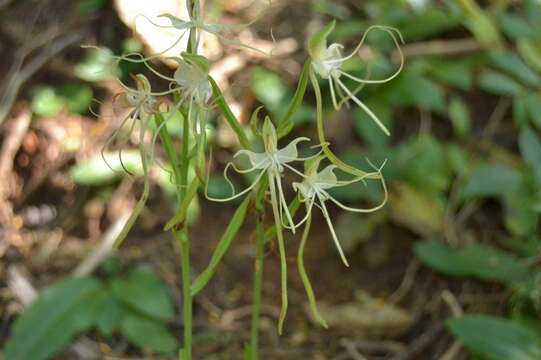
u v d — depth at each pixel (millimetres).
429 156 888
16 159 904
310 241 875
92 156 896
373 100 918
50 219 884
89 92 932
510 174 877
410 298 836
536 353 736
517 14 1050
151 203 883
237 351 793
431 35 998
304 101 929
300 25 1001
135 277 802
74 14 988
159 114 541
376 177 526
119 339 787
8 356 737
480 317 756
